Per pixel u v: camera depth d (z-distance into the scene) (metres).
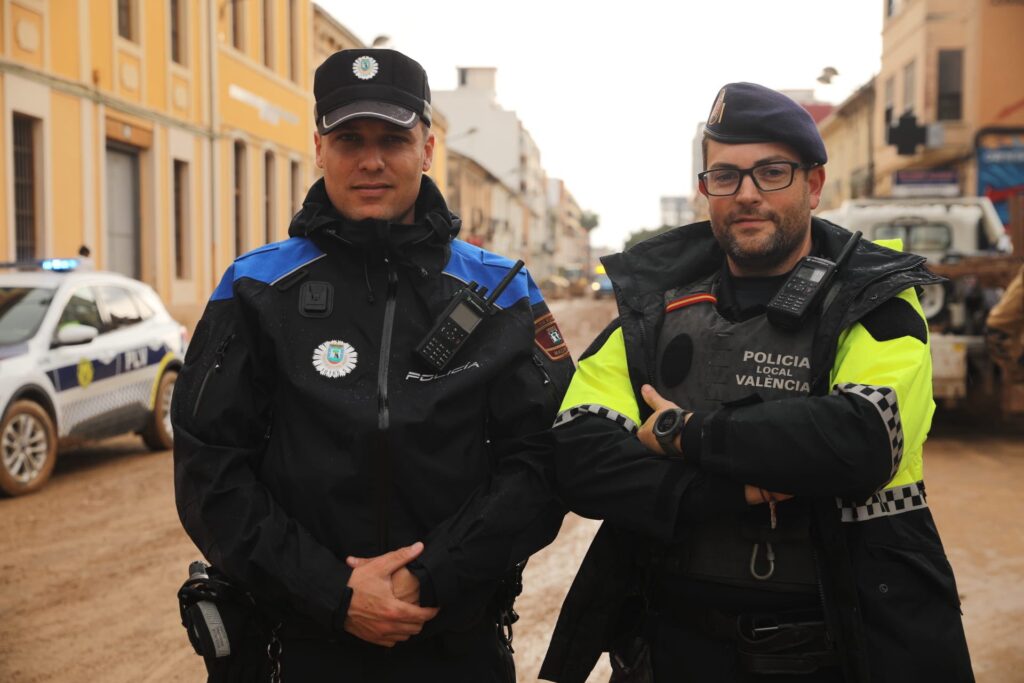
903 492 1.79
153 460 8.02
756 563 1.83
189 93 17.69
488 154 75.06
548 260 101.25
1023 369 7.63
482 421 1.97
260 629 1.91
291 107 23.03
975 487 6.58
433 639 1.91
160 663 3.67
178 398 1.92
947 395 8.41
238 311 1.94
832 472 1.68
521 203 78.25
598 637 2.00
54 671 3.59
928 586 1.76
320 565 1.78
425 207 2.09
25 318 7.03
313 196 2.06
